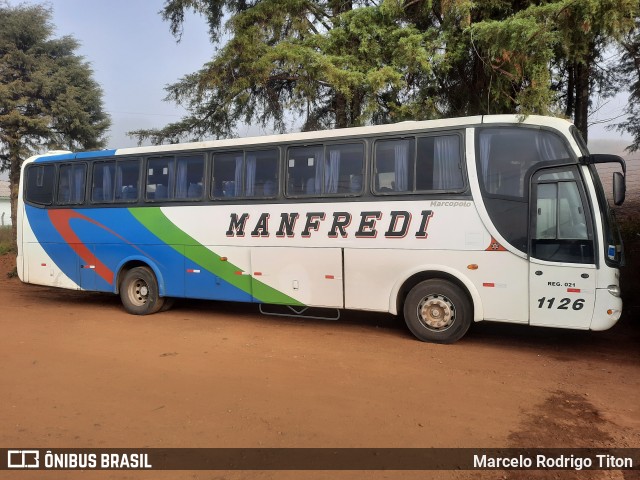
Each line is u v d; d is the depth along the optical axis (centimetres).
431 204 713
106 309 1059
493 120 694
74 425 443
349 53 1088
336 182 782
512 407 484
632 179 1539
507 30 841
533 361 646
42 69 1925
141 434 423
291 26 1170
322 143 797
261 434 422
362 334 797
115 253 989
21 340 757
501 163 682
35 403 494
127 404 491
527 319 661
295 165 818
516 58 852
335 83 1022
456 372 593
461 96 1080
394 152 745
